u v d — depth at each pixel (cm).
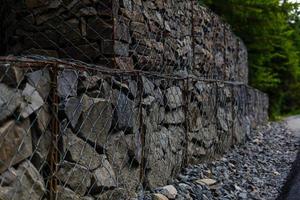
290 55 1962
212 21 816
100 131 337
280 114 2170
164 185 446
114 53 406
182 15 628
